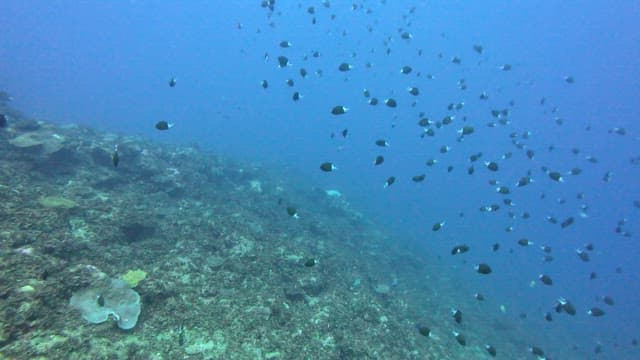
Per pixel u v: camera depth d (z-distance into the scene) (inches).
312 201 1085.8
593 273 578.6
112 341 293.3
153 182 645.3
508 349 709.3
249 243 547.8
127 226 457.4
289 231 724.7
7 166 487.8
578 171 692.7
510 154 725.3
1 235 338.6
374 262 823.1
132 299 334.3
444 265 1160.8
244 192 863.7
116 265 390.3
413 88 590.6
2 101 798.5
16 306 273.4
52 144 554.3
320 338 401.4
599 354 874.1
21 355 247.3
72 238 388.8
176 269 418.9
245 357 336.2
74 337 277.7
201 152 988.6
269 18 732.0
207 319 361.1
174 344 320.2
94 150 622.2
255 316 390.9
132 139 823.7
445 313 745.6
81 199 485.1
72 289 314.8
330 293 507.8
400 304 619.8
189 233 519.2
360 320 469.1
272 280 476.1
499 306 994.1
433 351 493.0
